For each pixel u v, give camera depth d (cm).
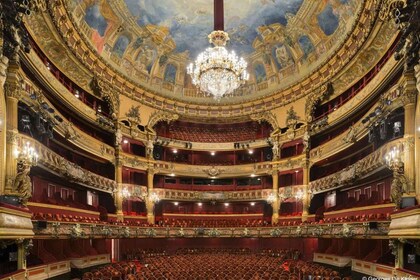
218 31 1786
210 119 3575
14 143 1376
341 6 2361
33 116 1614
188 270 1838
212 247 3241
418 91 1309
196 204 3500
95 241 2470
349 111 2323
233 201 3391
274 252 2922
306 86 2952
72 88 2542
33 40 1945
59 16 2048
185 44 3275
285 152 3225
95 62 2656
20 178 1360
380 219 1634
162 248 3102
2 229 993
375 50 2066
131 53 3031
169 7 2923
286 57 3102
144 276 1648
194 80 1812
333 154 2509
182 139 3566
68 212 2088
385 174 1961
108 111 2916
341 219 2161
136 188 2998
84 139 2397
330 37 2609
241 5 2939
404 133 1441
